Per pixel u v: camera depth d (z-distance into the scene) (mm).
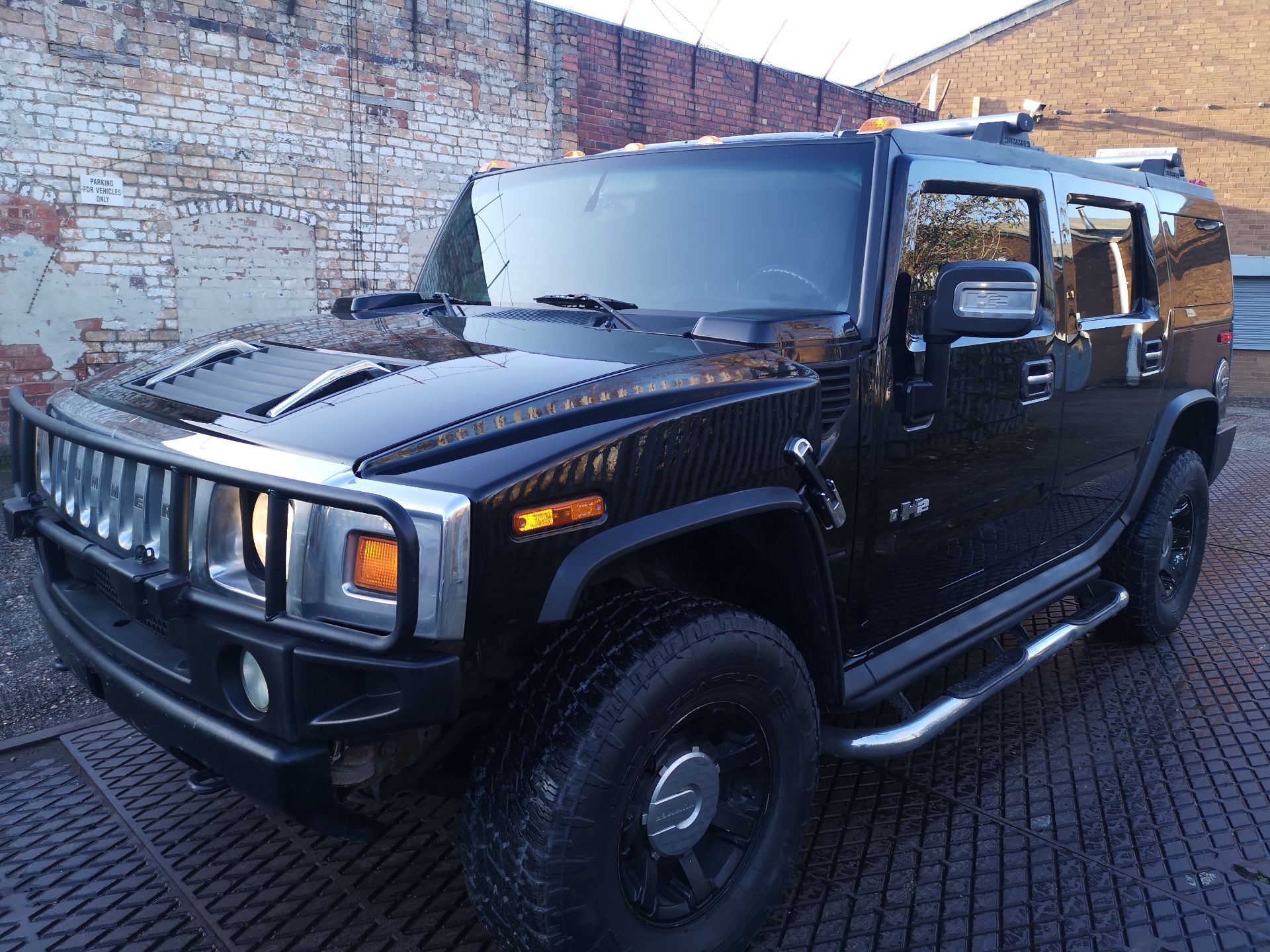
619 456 1811
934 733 2584
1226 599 4754
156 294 8008
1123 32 15609
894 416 2482
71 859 2521
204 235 8164
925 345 2549
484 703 2018
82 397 2361
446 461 1687
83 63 7395
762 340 2240
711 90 11336
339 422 1830
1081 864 2555
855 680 2547
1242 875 2508
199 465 1756
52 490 2357
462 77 9383
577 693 1830
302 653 1650
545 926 1784
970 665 3848
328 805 1748
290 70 8359
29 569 4805
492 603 1669
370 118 8883
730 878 2148
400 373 2066
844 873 2514
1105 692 3650
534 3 9711
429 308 2873
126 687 1947
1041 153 3229
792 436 2146
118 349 7906
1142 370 3674
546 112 10016
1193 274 4156
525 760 1812
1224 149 15336
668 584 2268
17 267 7367
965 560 2920
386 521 1615
